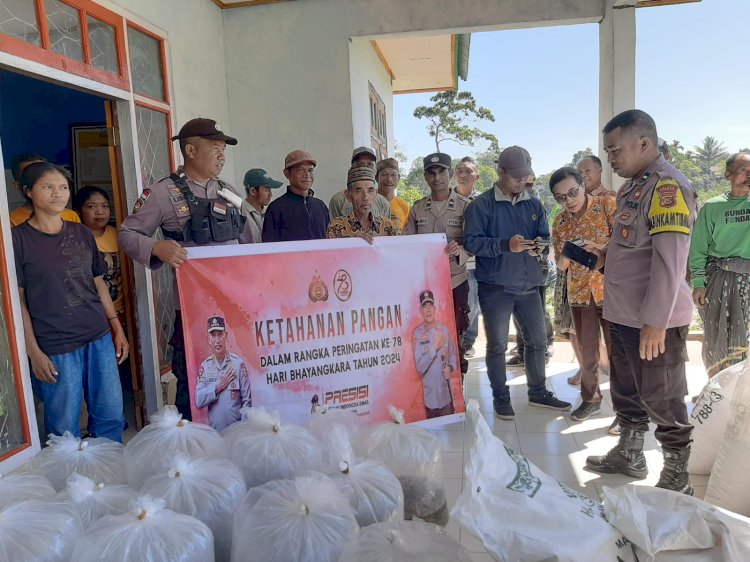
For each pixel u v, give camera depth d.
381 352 2.94
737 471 2.42
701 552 1.52
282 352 2.72
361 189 3.47
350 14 5.39
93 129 4.98
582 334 3.72
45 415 2.82
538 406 4.04
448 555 1.23
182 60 4.61
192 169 2.85
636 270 2.52
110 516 1.36
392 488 1.58
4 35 2.71
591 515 1.53
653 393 2.53
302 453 1.73
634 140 2.46
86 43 3.35
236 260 2.66
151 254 2.60
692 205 2.41
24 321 2.69
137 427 3.85
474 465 1.48
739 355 3.57
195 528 1.33
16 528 1.33
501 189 3.69
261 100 5.56
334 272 2.85
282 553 1.29
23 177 2.69
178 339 2.85
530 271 3.73
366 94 6.49
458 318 4.05
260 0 5.41
